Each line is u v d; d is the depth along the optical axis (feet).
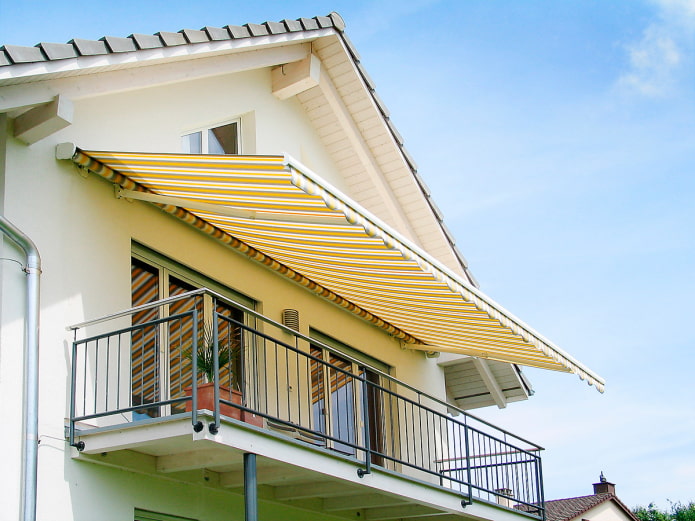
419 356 54.34
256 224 34.30
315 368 44.52
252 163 26.89
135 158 30.76
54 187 31.19
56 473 28.81
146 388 33.78
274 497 37.96
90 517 29.58
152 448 30.60
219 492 35.37
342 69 46.62
